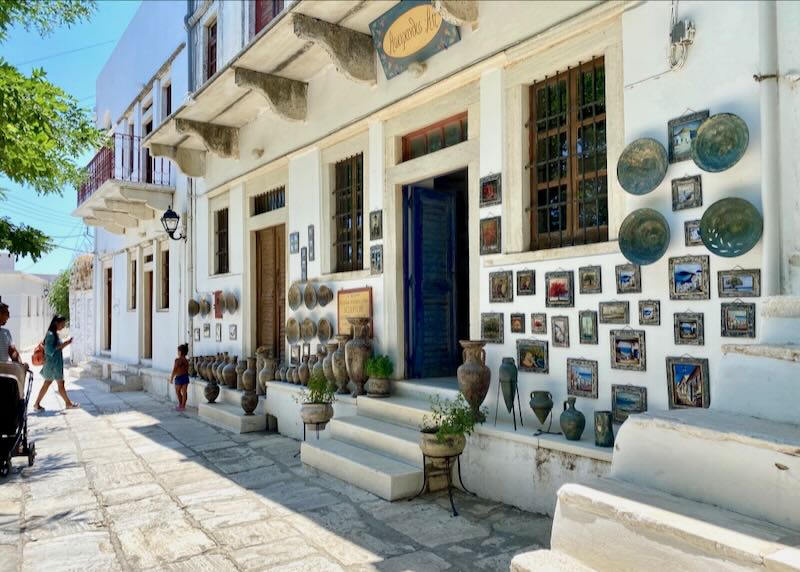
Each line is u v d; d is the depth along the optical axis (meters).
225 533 4.47
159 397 12.94
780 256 3.53
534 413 4.96
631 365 4.30
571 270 4.75
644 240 4.23
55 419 10.05
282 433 8.23
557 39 4.91
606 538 2.48
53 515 4.98
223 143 10.20
